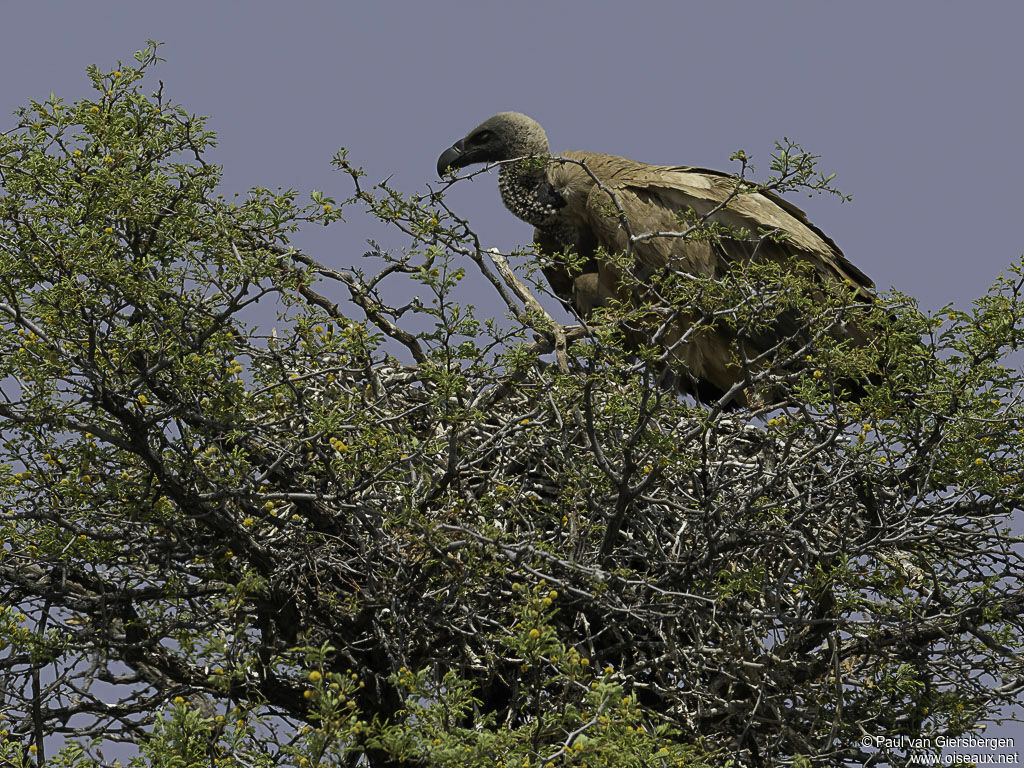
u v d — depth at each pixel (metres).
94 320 16.59
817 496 20.31
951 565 20.44
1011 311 17.72
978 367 17.72
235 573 18.31
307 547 18.16
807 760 15.55
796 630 18.69
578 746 12.40
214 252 16.73
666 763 13.71
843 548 18.84
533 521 20.53
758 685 19.22
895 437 18.44
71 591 19.12
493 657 17.73
